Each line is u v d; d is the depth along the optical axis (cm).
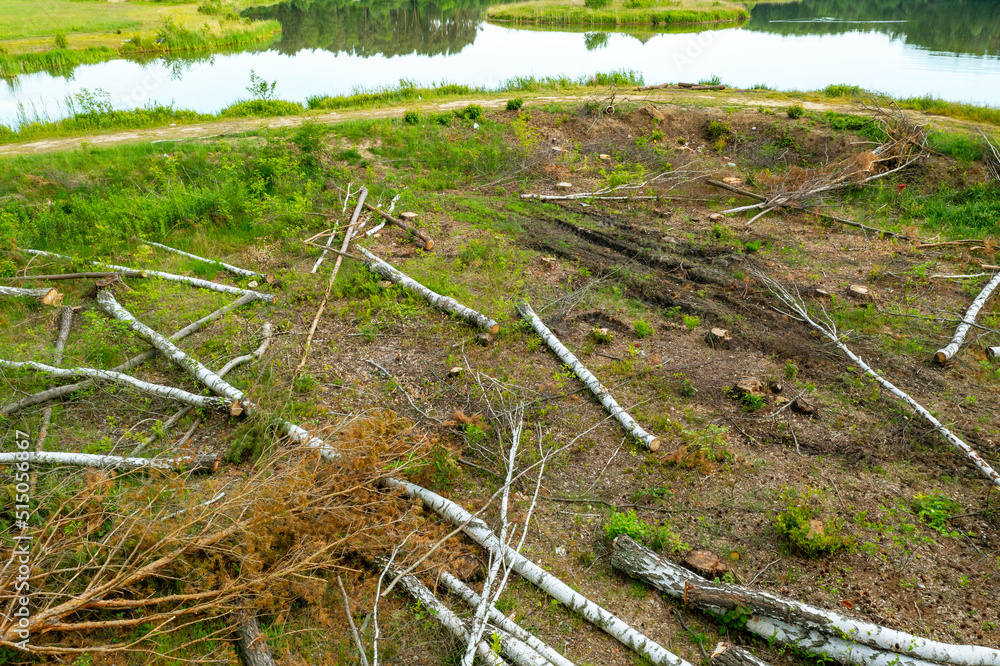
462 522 579
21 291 959
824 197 1418
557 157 1680
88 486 551
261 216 1265
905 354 871
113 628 484
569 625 512
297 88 2514
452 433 716
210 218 1293
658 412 757
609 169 1625
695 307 981
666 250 1187
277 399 745
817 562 563
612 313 973
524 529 563
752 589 512
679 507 625
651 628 511
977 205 1324
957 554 571
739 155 1702
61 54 2894
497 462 675
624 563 548
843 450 697
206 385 769
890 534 589
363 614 509
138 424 723
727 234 1250
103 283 984
